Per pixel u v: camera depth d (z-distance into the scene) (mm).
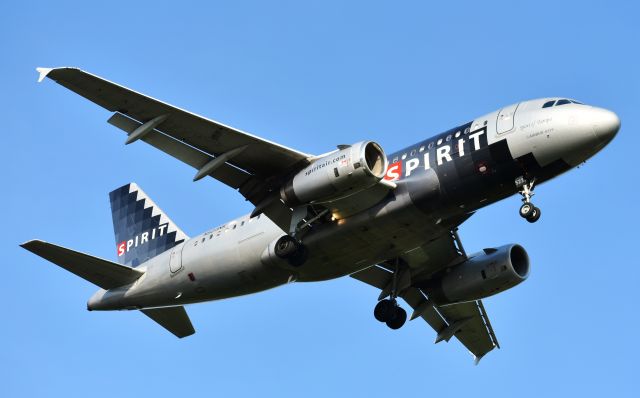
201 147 84500
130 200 113875
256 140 82812
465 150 82000
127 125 83125
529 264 97938
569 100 81750
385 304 100250
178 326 104500
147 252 110500
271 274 90875
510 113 82062
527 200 80688
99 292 102438
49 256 93938
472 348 111562
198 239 96438
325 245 86500
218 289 94750
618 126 78688
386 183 82500
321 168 81750
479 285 97125
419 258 97125
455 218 85062
